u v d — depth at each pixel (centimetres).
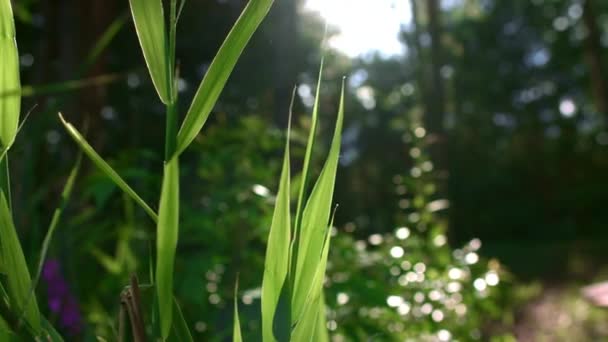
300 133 235
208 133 244
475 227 2473
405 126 295
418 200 270
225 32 520
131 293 64
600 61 2488
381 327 181
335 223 344
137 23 58
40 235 173
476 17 3509
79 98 299
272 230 69
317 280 70
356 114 1338
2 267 65
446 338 213
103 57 449
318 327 75
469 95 3503
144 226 199
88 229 196
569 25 3559
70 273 175
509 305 299
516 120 3606
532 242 2470
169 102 60
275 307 68
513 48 3625
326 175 69
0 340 64
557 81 3625
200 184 238
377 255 208
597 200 2820
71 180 74
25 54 600
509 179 2958
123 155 199
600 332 657
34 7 460
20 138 162
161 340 65
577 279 1132
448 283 226
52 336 70
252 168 227
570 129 3462
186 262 191
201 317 183
